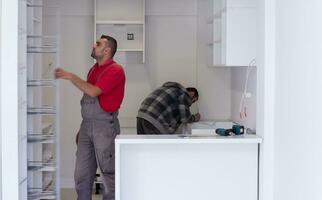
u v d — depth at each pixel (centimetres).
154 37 709
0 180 421
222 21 519
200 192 453
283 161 413
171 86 636
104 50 532
